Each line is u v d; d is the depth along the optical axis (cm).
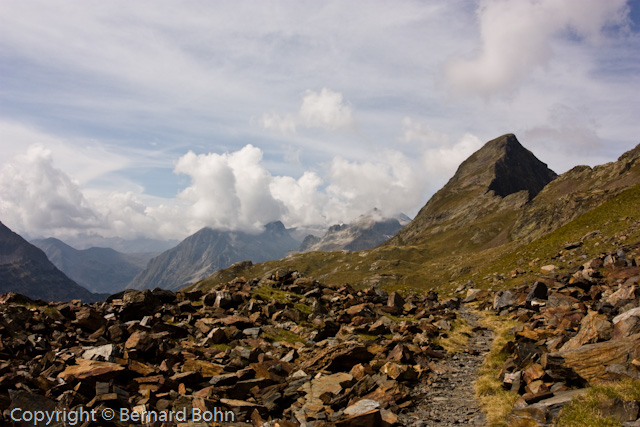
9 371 2097
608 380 1877
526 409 1786
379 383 2561
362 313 4841
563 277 5900
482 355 3528
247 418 2016
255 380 2491
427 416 2167
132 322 3434
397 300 5853
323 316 4516
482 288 8969
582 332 2617
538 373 2192
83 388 1939
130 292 3891
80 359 2336
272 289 5700
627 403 1539
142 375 2275
